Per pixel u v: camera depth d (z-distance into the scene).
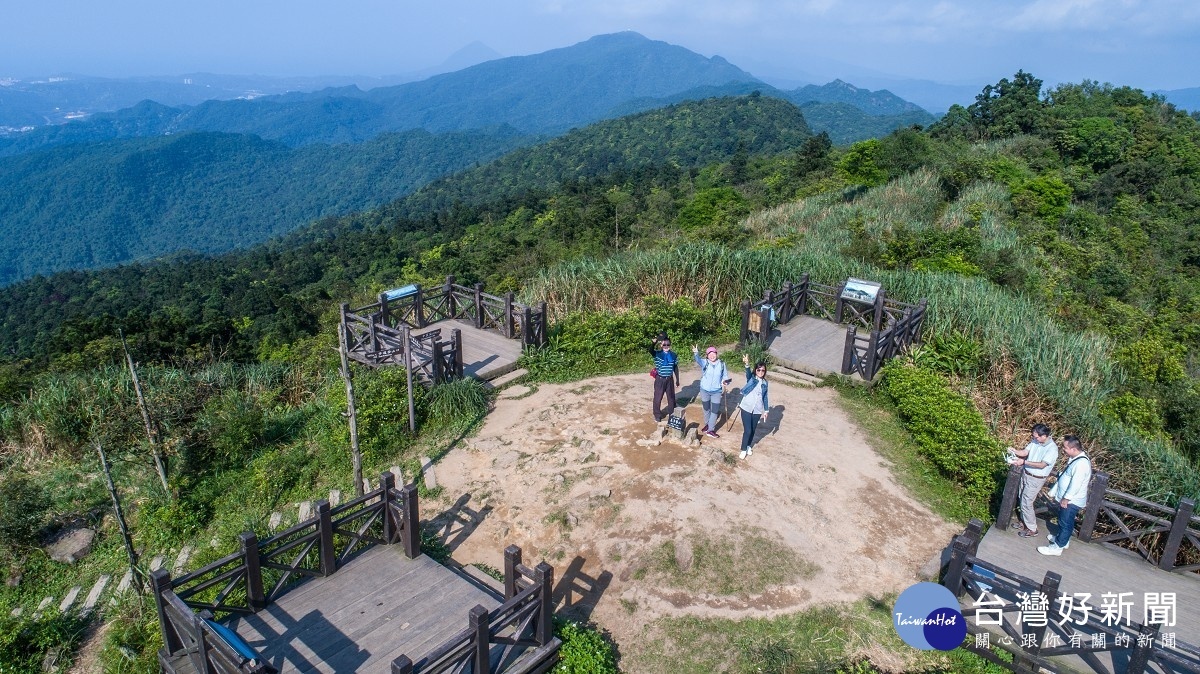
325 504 6.74
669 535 7.65
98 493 9.59
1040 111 40.69
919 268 18.86
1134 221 30.62
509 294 13.79
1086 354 12.70
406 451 9.95
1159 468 9.09
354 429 8.38
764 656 6.17
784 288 14.58
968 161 30.45
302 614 6.37
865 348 12.78
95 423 10.49
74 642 7.26
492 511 8.34
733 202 43.31
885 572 7.27
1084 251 24.16
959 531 8.02
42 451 10.61
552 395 11.48
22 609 7.75
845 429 10.41
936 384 10.59
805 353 13.09
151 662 6.66
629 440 9.73
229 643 5.01
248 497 9.32
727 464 9.09
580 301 15.25
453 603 6.62
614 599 6.87
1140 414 11.34
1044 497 8.23
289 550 6.85
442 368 11.02
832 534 7.81
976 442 8.96
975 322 13.28
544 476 8.88
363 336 12.30
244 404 10.92
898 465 9.45
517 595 5.66
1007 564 7.04
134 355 16.38
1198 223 31.86
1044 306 17.61
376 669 5.74
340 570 7.07
